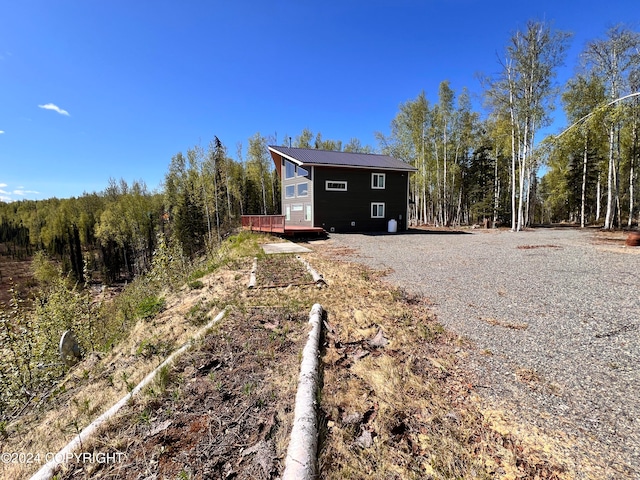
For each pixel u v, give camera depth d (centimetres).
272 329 391
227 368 301
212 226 3328
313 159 1905
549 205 3784
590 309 467
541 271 715
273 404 243
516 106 1802
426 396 264
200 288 644
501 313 463
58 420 282
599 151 2100
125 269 4488
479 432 223
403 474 186
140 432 222
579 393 269
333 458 194
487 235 1658
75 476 189
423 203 2855
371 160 2112
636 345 352
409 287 606
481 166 3020
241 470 184
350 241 1440
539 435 220
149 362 347
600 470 189
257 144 3528
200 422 228
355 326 411
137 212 4309
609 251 969
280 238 1527
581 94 1722
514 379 292
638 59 1545
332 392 260
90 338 827
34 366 604
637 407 249
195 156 3186
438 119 2502
